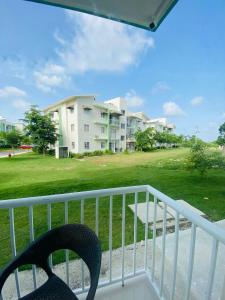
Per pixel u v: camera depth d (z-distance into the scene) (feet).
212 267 2.91
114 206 13.57
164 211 4.28
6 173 30.40
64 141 60.75
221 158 22.07
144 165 35.83
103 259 7.37
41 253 3.82
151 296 4.97
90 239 3.53
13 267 3.51
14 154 53.06
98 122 60.18
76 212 12.94
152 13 4.18
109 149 64.85
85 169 33.55
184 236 7.84
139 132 67.41
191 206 13.84
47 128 56.24
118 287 5.18
